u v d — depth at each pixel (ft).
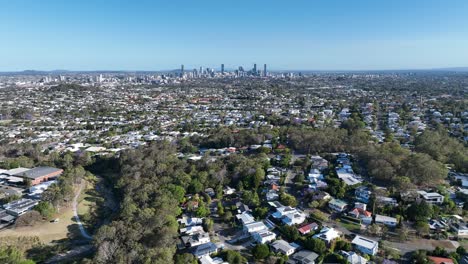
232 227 336.29
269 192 406.21
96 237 289.53
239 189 423.64
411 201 368.68
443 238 306.76
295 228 310.45
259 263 275.39
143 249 267.59
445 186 412.16
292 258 276.21
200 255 279.90
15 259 281.33
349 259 269.85
